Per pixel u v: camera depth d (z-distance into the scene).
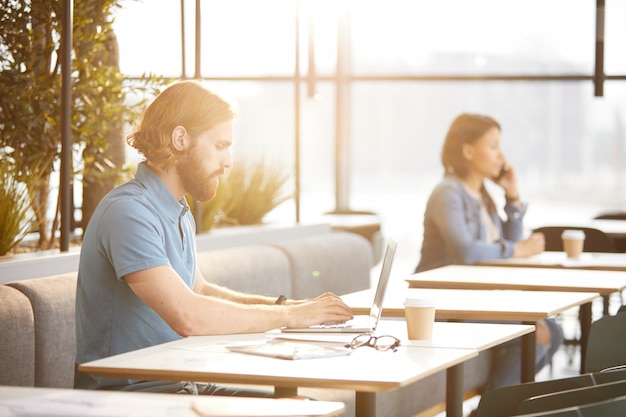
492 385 4.73
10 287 3.18
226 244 4.85
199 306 2.68
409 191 14.11
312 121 9.87
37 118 4.02
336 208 8.37
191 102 2.86
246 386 3.06
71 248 3.87
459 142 5.14
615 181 13.02
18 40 4.07
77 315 2.80
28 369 3.11
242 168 5.59
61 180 3.77
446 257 5.02
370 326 2.86
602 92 7.22
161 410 1.87
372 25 8.19
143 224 2.71
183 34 5.08
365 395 2.29
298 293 4.90
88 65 4.30
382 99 11.84
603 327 3.27
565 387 2.35
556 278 4.14
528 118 11.12
